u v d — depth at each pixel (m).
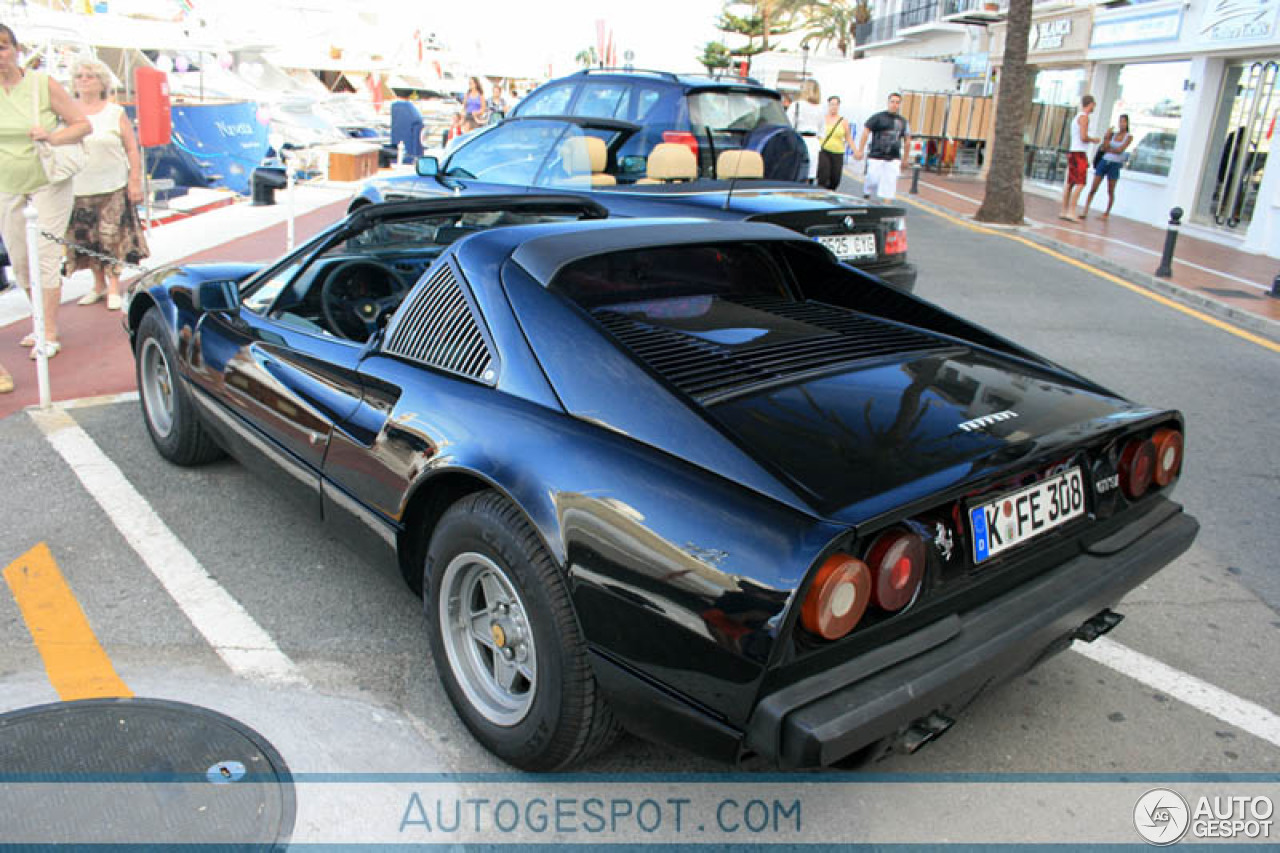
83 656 2.95
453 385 2.63
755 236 3.21
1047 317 8.77
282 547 3.71
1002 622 2.26
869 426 2.34
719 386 2.43
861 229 6.16
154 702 2.72
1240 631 3.51
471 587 2.60
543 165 6.66
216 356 3.70
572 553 2.16
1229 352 7.81
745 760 2.05
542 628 2.29
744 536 1.99
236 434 3.61
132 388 5.41
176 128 13.34
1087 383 2.96
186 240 9.90
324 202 13.70
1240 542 4.26
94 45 13.38
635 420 2.28
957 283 10.20
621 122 6.54
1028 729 2.87
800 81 40.50
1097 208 19.14
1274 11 14.06
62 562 3.52
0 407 5.05
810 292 3.47
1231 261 12.62
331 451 2.98
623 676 2.14
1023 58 15.09
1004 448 2.33
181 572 3.49
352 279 3.74
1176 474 2.81
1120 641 3.41
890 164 15.43
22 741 2.52
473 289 2.72
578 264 2.75
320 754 2.56
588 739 2.34
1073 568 2.51
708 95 7.33
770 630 1.92
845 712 1.95
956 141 27.78
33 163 5.43
